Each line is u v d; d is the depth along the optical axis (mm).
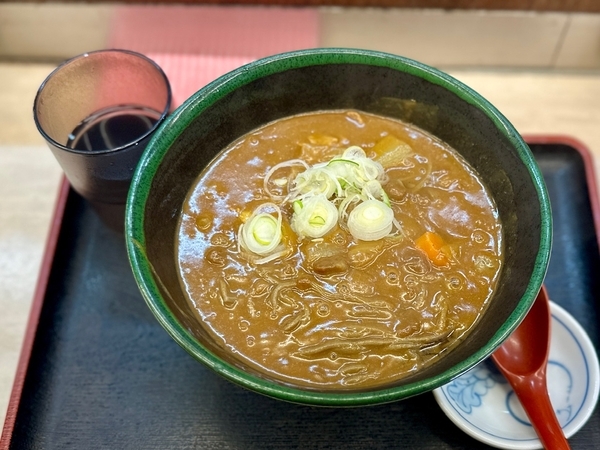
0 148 394
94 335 300
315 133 300
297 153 294
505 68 485
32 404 280
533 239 237
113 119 327
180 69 452
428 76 273
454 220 272
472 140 278
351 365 235
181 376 287
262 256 260
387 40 499
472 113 270
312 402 200
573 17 477
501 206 270
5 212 364
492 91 446
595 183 345
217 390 282
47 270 314
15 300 332
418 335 242
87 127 323
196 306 251
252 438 269
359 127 302
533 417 260
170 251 262
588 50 495
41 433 272
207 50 483
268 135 298
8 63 476
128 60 312
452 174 286
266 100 288
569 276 318
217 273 258
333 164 272
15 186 375
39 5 482
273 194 281
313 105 301
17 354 315
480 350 209
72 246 331
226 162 290
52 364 292
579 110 434
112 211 318
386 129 301
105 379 287
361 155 282
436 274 258
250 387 203
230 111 281
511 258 251
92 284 316
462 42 501
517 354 281
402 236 266
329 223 260
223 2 489
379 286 254
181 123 258
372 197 267
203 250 266
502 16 481
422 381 202
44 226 359
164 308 216
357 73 285
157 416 276
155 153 249
